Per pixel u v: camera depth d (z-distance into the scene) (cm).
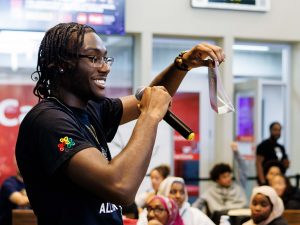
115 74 677
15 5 620
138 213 471
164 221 362
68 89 135
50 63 134
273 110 730
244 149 713
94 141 136
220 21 686
